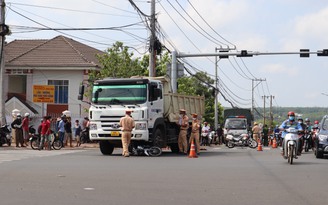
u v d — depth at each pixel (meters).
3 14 33.06
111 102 24.58
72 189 12.31
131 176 15.12
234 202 10.84
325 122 25.23
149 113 24.48
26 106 49.25
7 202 10.45
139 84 24.47
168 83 27.41
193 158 23.41
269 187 13.14
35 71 50.62
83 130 40.09
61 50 52.31
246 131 44.75
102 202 10.60
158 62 51.34
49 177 14.59
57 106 50.22
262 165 19.42
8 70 50.50
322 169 17.94
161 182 13.84
